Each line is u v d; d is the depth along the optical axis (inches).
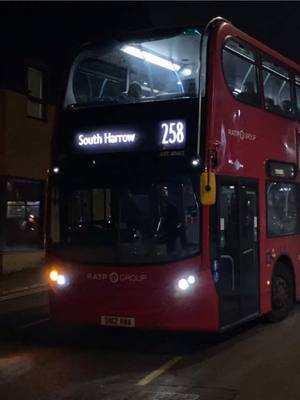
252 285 314.2
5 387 231.6
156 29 310.5
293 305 383.9
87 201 295.0
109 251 284.8
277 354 274.7
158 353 282.5
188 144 278.8
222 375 242.1
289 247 360.5
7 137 613.6
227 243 289.9
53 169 306.8
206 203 265.0
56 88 693.9
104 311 283.1
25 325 351.9
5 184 613.6
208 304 271.4
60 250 297.0
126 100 300.4
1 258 602.5
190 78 293.6
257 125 327.9
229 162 294.5
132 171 288.2
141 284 276.4
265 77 344.8
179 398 212.1
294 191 374.3
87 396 218.1
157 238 277.0
